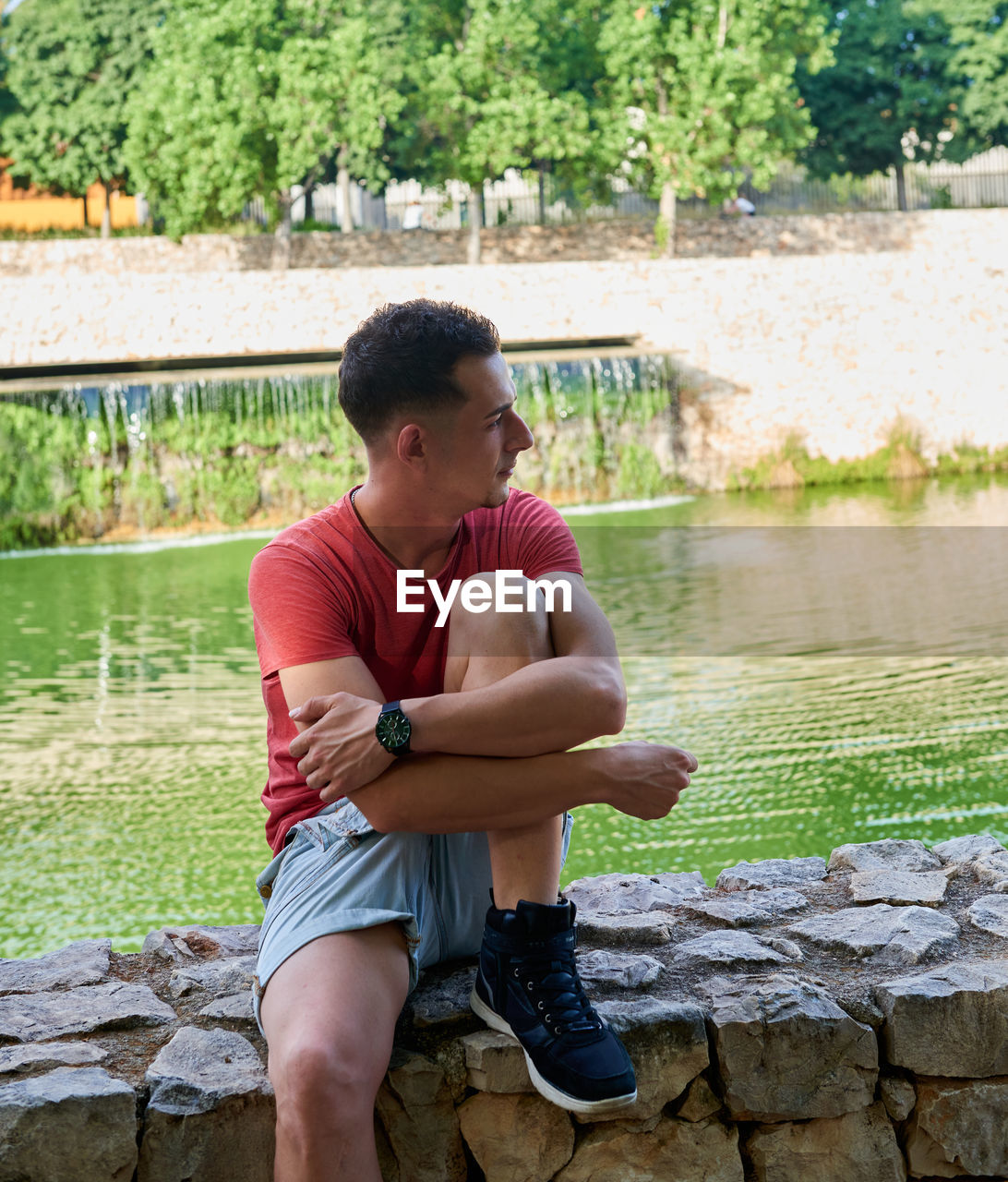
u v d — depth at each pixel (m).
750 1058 1.80
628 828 5.17
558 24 22.44
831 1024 1.82
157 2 24.55
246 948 2.21
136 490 17.25
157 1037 1.84
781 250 22.61
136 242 22.06
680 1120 1.81
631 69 22.03
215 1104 1.66
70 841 5.21
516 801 1.68
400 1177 1.75
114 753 6.66
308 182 23.31
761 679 7.92
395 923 1.68
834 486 20.17
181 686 8.34
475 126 21.69
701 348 20.42
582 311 20.42
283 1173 1.49
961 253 21.36
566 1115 1.77
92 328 19.30
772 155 23.70
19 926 4.27
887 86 26.23
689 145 21.64
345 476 18.14
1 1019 1.88
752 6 21.55
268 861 4.97
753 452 20.52
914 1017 1.84
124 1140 1.64
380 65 21.36
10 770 6.32
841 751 6.29
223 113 20.34
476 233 22.19
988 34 25.55
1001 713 6.93
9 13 24.70
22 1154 1.61
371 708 1.70
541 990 1.69
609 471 19.31
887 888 2.26
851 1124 1.84
